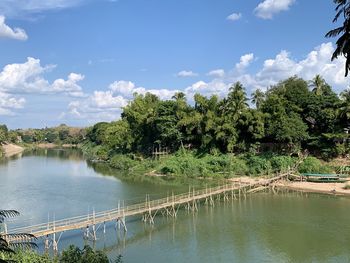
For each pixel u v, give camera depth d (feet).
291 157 342.44
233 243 167.02
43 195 265.13
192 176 351.25
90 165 467.11
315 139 341.41
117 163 437.17
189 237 174.91
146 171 385.70
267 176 318.86
